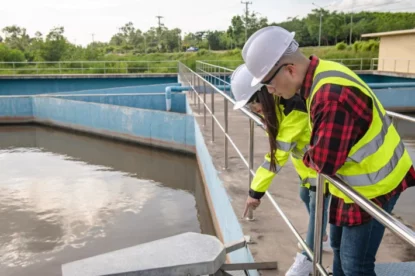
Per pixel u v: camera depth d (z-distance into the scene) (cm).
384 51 2397
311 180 229
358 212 156
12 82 1958
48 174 861
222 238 429
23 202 689
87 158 1005
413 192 509
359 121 137
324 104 136
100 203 686
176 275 255
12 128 1368
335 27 5228
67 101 1275
